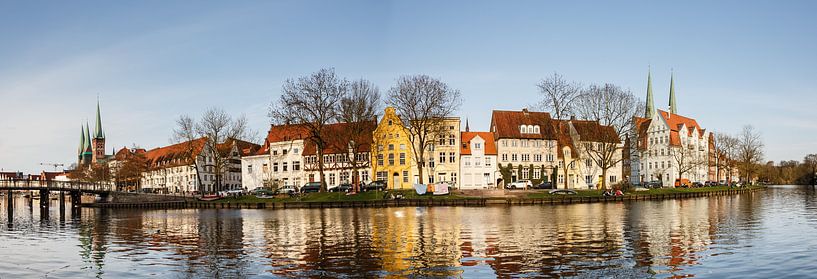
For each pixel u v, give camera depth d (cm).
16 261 3753
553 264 3288
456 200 8662
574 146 12669
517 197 8981
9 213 9181
